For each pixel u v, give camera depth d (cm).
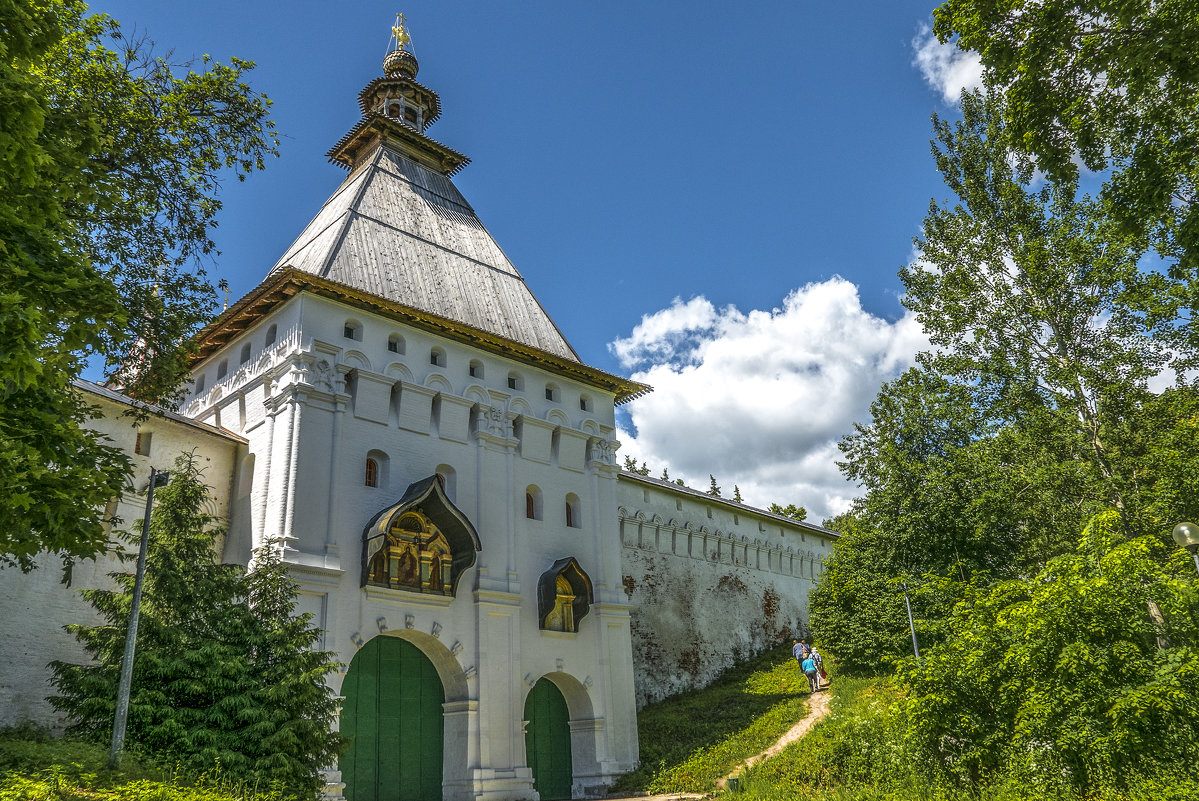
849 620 3541
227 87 1848
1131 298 2794
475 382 3014
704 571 4412
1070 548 2942
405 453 2727
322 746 1808
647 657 3891
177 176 1803
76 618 2212
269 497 2470
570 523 3203
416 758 2514
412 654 2605
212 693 1769
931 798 1602
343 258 2955
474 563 2670
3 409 1076
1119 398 2833
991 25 1577
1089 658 1397
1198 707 1298
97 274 1176
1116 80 1497
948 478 3312
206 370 3089
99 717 1673
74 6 1612
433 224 3575
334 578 2397
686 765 2755
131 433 2478
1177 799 1202
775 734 2861
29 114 998
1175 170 1562
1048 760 1438
